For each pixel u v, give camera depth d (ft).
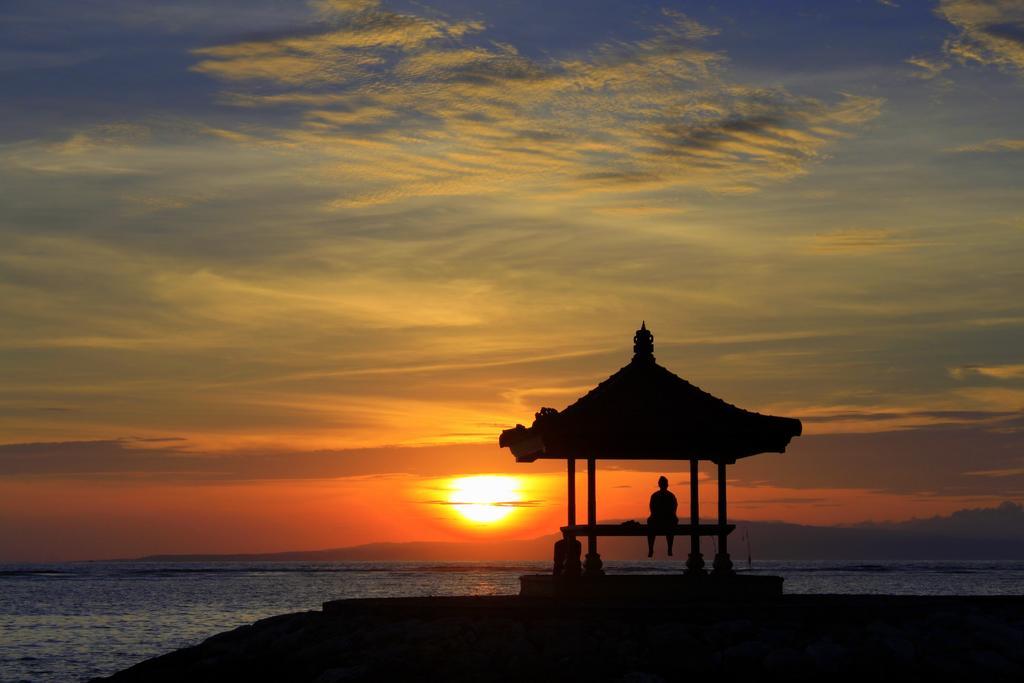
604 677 86.79
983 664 89.30
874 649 89.35
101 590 601.21
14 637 293.84
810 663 87.35
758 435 107.34
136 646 268.21
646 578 105.70
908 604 101.45
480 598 111.45
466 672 89.20
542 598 106.93
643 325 109.70
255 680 98.32
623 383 107.76
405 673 89.76
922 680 86.89
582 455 112.57
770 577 106.83
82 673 214.28
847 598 108.99
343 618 107.76
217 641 123.75
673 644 90.79
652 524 107.86
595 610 96.53
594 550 107.45
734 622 94.27
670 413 106.73
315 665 96.89
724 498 110.73
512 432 119.24
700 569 108.78
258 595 534.78
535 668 88.58
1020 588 584.40
